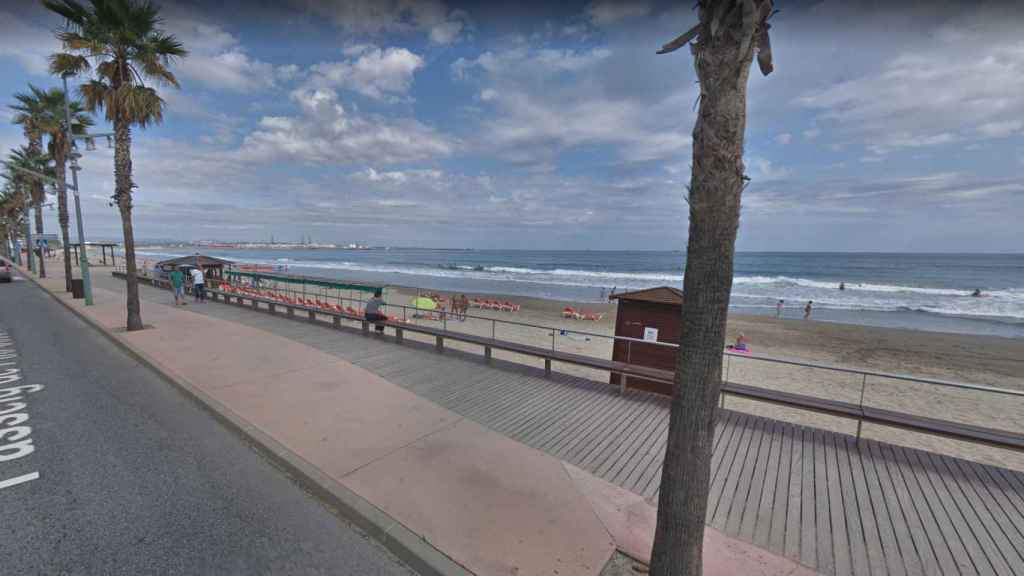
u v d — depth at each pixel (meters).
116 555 3.05
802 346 16.48
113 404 6.05
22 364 8.09
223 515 3.56
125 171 10.55
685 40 2.11
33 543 3.14
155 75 10.81
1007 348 16.38
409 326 9.81
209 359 8.10
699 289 2.11
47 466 4.30
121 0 9.65
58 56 10.09
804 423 7.76
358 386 6.73
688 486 2.28
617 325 7.45
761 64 2.02
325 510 3.68
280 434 4.93
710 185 1.99
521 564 2.90
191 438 5.00
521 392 6.77
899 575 2.97
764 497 3.91
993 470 4.39
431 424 5.33
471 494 3.77
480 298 28.22
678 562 2.34
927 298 34.09
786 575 2.89
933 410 9.17
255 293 19.06
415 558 3.01
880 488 4.07
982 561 3.11
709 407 2.20
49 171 28.94
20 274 31.97
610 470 4.38
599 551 3.04
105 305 15.25
